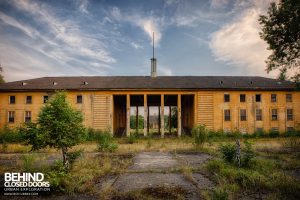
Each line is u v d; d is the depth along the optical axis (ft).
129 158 46.96
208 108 102.63
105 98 101.55
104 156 48.62
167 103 132.98
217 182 27.73
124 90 101.19
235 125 102.99
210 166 35.22
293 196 22.62
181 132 112.68
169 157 48.65
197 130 66.95
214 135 96.27
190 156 49.90
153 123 222.89
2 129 97.30
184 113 134.00
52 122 30.55
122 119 136.05
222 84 106.42
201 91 102.78
